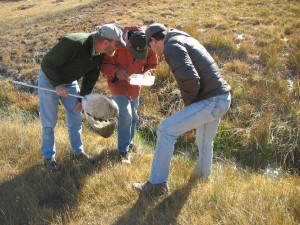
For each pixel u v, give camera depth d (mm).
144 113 4797
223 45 5953
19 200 2699
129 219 2461
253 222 2242
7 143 3449
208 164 2834
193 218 2369
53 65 2717
